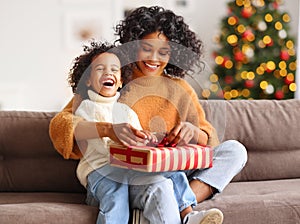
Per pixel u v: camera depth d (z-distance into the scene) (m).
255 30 4.40
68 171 2.20
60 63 4.51
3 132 2.16
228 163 2.06
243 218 1.88
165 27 2.06
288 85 4.37
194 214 1.81
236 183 2.29
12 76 4.44
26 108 4.46
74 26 4.52
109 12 4.57
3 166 2.17
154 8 2.13
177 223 1.81
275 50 4.41
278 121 2.40
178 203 1.88
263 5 4.43
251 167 2.36
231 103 2.44
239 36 4.40
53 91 4.52
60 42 4.50
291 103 2.48
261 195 2.01
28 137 2.18
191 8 4.89
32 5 4.43
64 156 2.00
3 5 4.38
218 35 4.61
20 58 4.44
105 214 1.80
